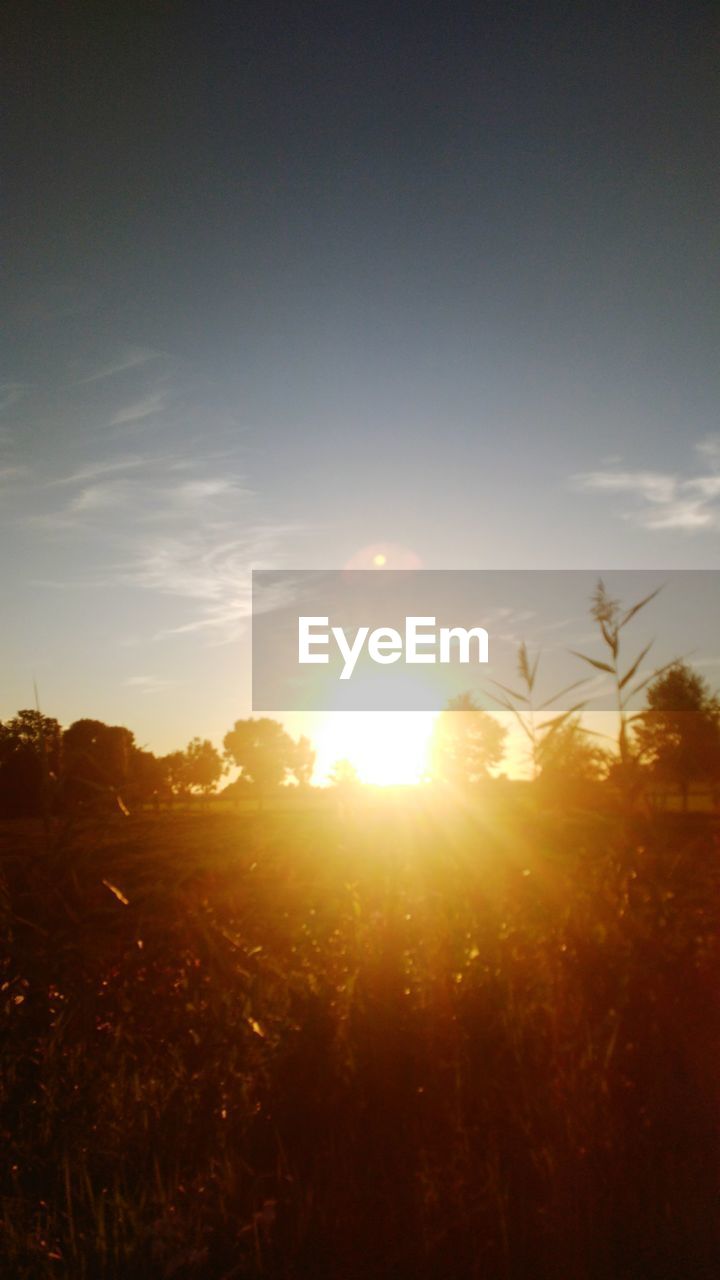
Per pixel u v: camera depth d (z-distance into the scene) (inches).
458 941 218.8
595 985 209.6
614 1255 144.2
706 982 210.5
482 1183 160.6
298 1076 193.3
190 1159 181.6
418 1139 176.6
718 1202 154.9
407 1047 195.3
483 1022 201.3
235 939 255.1
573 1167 160.2
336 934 225.6
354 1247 150.3
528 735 257.6
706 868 232.8
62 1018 232.5
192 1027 231.8
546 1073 189.6
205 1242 153.6
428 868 238.8
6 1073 216.5
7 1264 151.3
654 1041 192.7
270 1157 181.0
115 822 277.3
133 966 254.8
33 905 255.6
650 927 216.8
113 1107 201.5
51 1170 183.9
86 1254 151.3
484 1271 142.5
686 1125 176.6
